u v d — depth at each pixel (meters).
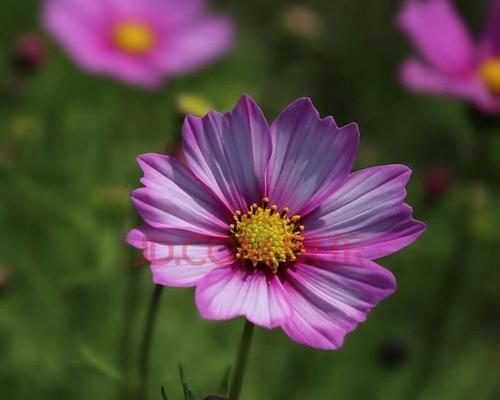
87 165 0.72
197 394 0.62
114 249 0.59
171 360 0.62
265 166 0.46
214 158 0.45
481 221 0.67
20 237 0.66
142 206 0.44
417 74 0.64
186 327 0.64
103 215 0.60
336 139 0.46
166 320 0.64
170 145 0.50
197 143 0.45
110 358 0.63
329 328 0.43
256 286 0.45
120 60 0.70
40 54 0.73
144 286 0.64
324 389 0.68
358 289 0.44
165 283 0.43
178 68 0.72
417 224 0.44
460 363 0.72
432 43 0.66
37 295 0.64
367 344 0.69
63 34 0.69
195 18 0.74
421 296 0.71
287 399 0.67
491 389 0.70
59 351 0.64
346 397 0.69
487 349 0.72
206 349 0.64
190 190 0.45
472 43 0.67
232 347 0.66
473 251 0.70
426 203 0.69
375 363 0.66
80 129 0.74
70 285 0.60
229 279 0.45
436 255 0.69
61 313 0.64
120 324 0.64
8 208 0.65
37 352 0.64
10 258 0.65
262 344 0.67
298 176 0.46
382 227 0.45
